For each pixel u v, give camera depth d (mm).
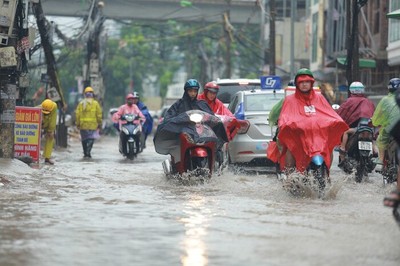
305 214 20406
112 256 14617
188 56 158250
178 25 156125
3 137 33938
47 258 14414
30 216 19531
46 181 28953
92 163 41375
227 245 15797
